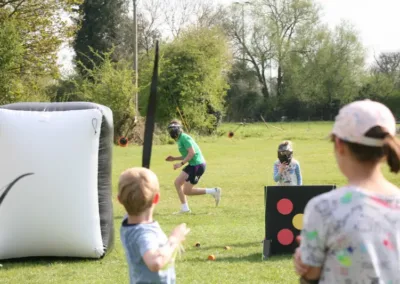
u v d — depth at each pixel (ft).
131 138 114.93
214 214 36.86
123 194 11.27
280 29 216.54
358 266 7.99
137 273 11.11
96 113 23.90
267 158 82.58
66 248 24.11
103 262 24.12
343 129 8.36
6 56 91.35
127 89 115.44
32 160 23.32
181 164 36.83
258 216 35.99
